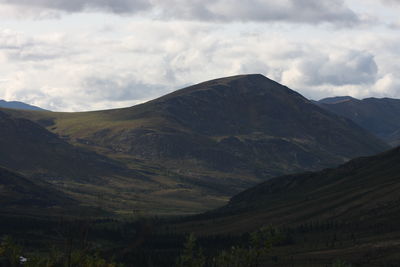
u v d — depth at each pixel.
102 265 123.62
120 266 131.50
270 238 143.12
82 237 82.56
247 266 144.75
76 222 82.38
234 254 157.88
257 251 144.38
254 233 144.75
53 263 133.38
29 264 145.62
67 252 83.31
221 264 160.88
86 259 113.88
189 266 162.25
